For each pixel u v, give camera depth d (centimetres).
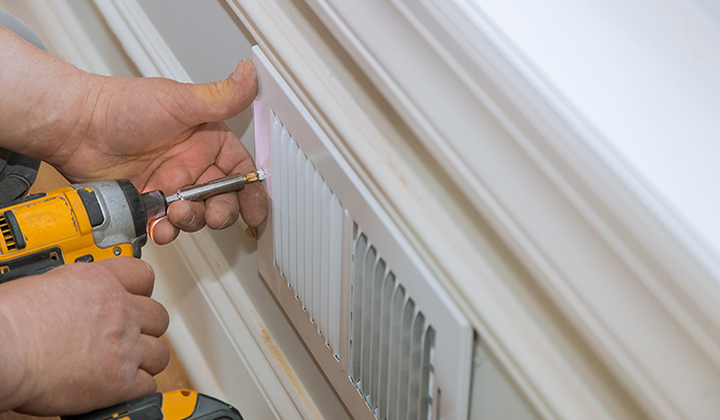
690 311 36
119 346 69
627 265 38
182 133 91
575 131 38
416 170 62
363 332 74
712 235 34
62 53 152
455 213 58
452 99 48
